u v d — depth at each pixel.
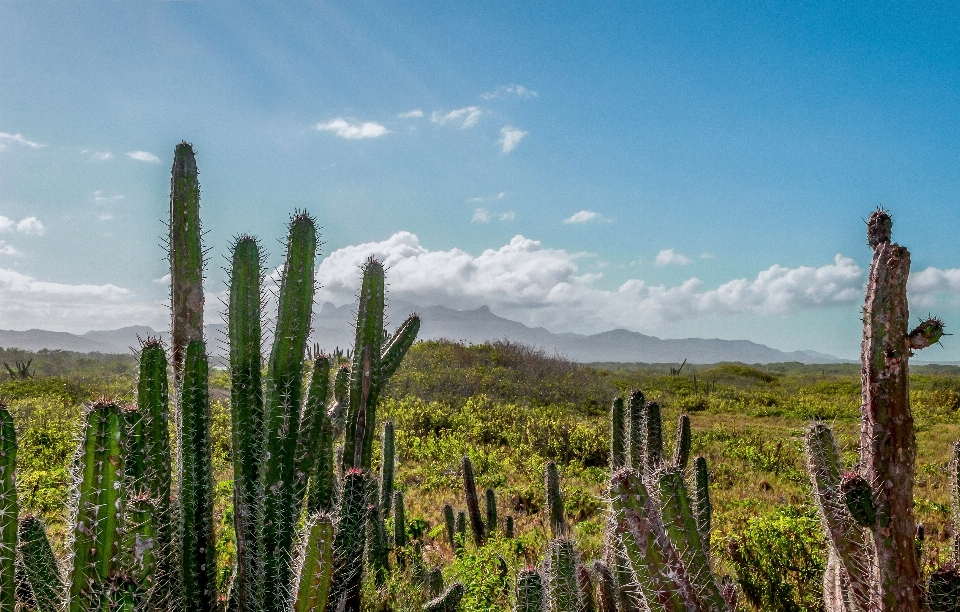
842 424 20.08
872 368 3.12
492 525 8.97
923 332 3.04
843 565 3.25
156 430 3.54
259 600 3.76
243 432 3.95
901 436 3.05
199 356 3.79
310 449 4.00
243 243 4.01
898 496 3.04
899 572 3.02
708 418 24.80
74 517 2.67
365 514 4.25
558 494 6.98
